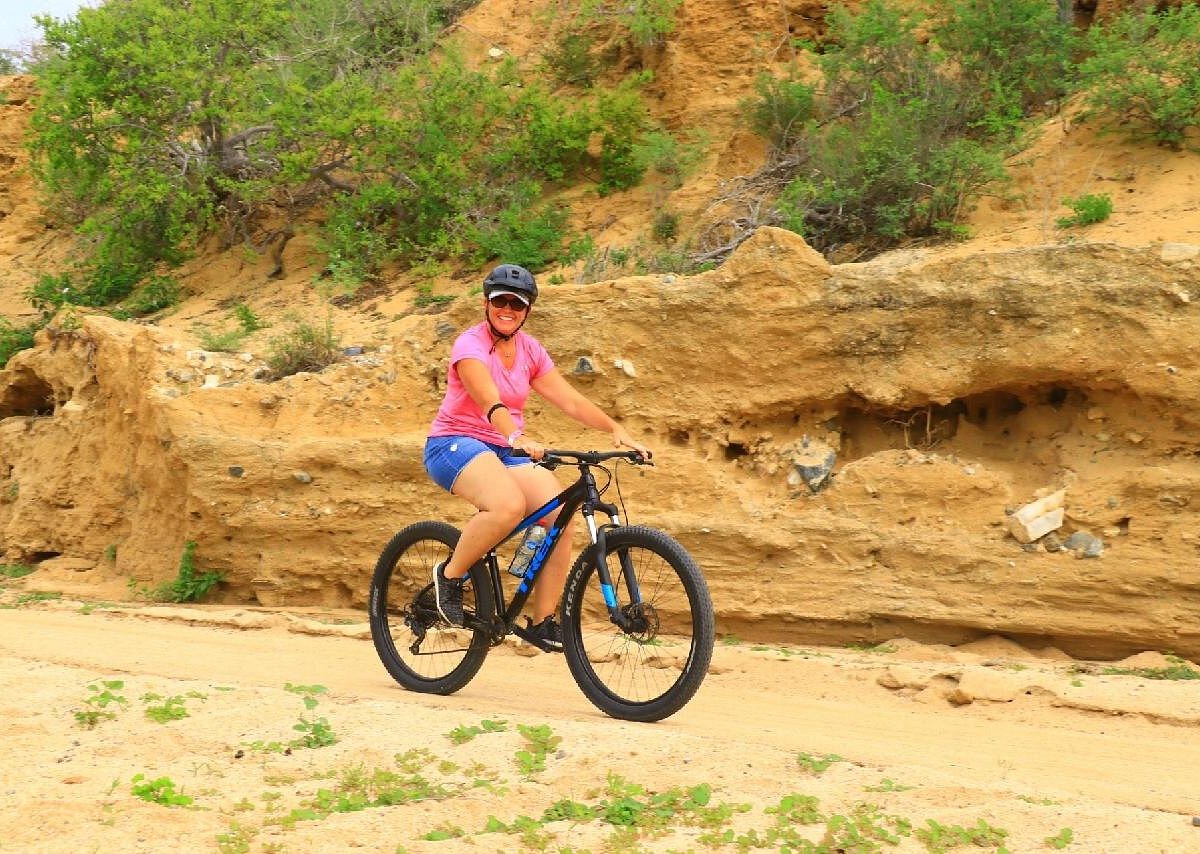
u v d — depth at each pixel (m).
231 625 10.41
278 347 13.40
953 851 4.13
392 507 11.20
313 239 17.36
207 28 17.62
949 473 9.01
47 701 6.17
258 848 4.16
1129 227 10.62
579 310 10.74
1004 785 4.84
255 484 11.66
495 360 6.26
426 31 19.30
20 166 24.59
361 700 6.21
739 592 9.44
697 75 16.30
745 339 10.08
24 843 4.14
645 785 4.78
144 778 4.79
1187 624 7.95
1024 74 13.62
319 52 18.88
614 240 14.72
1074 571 8.29
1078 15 14.62
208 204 17.75
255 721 5.72
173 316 17.14
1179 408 8.47
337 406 11.84
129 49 17.34
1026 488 8.97
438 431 6.41
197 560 12.11
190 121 17.92
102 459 13.93
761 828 4.33
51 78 18.17
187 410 12.11
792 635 9.27
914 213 12.38
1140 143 12.05
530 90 16.47
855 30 14.33
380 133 16.50
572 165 16.62
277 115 17.19
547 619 6.33
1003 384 9.15
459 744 5.32
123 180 18.14
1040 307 8.88
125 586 12.86
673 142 15.38
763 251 10.05
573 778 4.84
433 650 6.96
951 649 8.58
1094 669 7.90
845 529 9.12
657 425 10.42
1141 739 6.21
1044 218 11.27
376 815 4.43
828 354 9.76
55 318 15.41
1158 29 13.03
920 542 8.84
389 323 14.36
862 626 8.98
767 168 14.25
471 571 6.45
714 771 4.93
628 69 17.44
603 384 10.63
